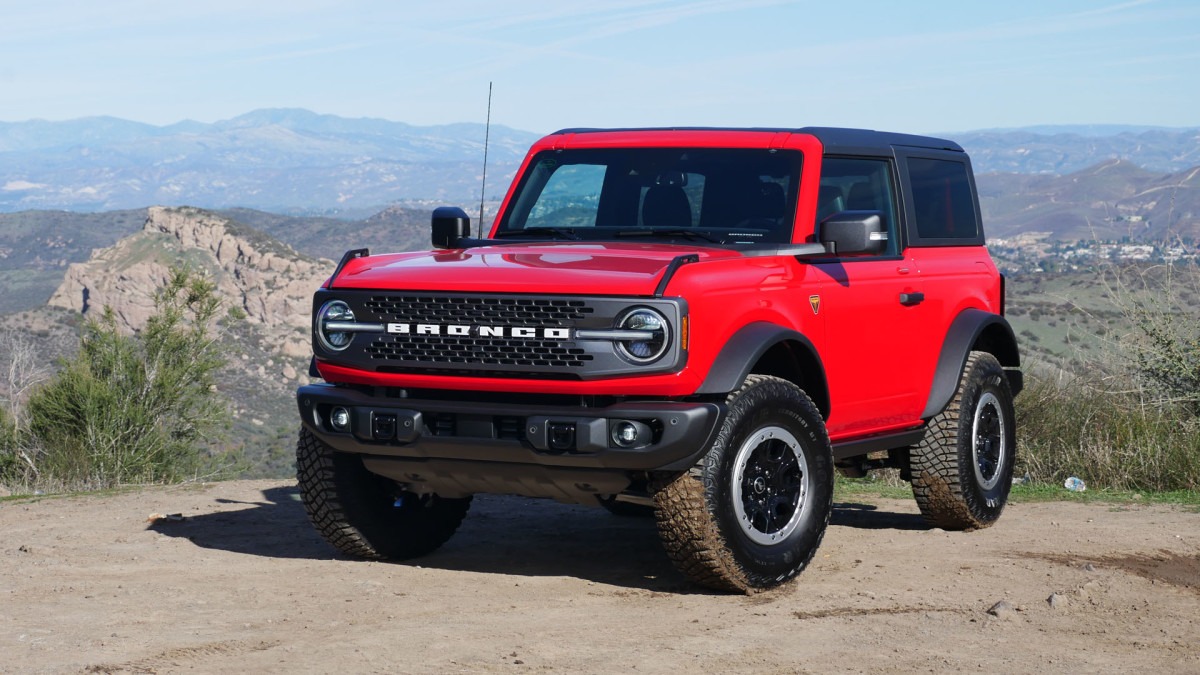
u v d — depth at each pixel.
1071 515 8.20
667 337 5.07
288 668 4.21
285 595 5.55
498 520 7.99
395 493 6.38
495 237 6.77
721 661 4.33
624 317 5.11
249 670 4.19
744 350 5.34
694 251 5.72
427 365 5.45
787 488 5.68
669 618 5.04
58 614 5.17
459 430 5.39
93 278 168.25
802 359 5.93
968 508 7.39
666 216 6.40
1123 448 10.16
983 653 4.48
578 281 5.20
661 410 5.09
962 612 5.17
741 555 5.37
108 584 5.86
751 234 6.15
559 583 5.85
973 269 7.76
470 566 6.35
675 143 6.62
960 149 8.07
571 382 5.17
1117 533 7.31
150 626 4.92
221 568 6.26
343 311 5.71
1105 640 4.72
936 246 7.43
